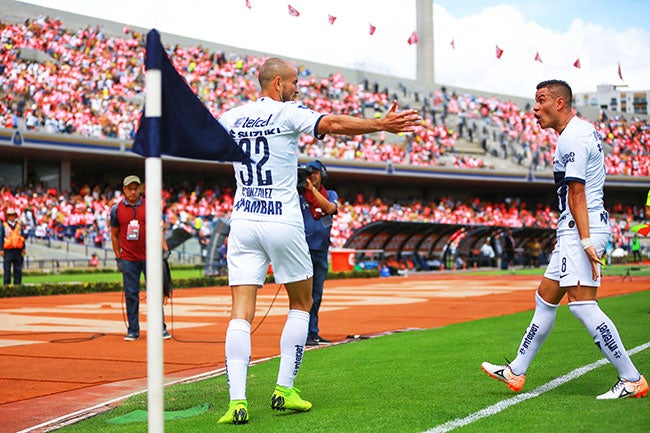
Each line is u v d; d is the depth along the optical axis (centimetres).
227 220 2509
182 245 3444
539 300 492
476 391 509
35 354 805
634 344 697
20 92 3419
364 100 4859
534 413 427
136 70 3941
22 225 3028
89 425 471
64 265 3023
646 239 5266
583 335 786
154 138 317
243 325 456
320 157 4188
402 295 1761
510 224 5131
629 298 1390
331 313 1276
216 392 559
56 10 3888
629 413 411
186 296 1841
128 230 909
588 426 386
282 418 454
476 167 4950
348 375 606
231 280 466
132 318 924
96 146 3462
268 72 471
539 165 5344
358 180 4853
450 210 4981
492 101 5534
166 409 506
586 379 535
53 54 3712
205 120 396
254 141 459
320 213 814
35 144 3272
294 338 475
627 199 5938
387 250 3102
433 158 4872
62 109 3509
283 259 464
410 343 798
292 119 450
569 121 483
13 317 1262
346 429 411
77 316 1281
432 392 512
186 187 4234
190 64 4181
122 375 676
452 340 809
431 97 5266
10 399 573
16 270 1941
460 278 2698
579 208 466
